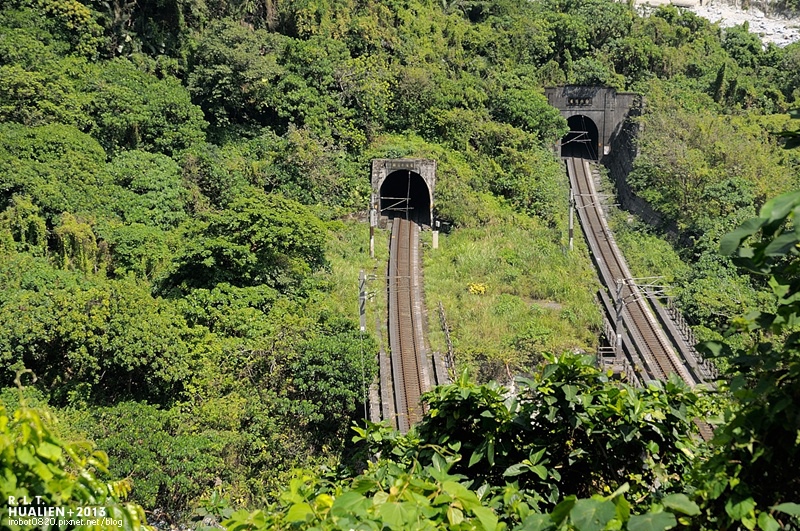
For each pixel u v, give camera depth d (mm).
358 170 44750
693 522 7066
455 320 34562
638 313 36531
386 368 31094
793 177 45188
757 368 6910
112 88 38125
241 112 45344
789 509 5578
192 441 21688
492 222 43250
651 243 42969
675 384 9500
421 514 6402
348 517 6273
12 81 34219
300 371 25969
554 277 37750
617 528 6055
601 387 9633
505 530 6836
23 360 24203
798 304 6359
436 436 10461
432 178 44250
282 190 41031
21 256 28156
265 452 23906
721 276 37750
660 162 45438
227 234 30312
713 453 8773
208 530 7621
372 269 38188
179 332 25531
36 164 31500
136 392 24781
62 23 40688
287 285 30828
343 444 25703
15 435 5953
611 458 9680
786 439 6477
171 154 39281
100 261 31188
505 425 9812
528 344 32469
